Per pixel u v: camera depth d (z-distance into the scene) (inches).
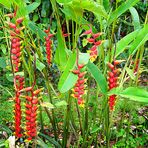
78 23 65.3
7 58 76.2
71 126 82.4
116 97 69.9
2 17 73.2
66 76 59.6
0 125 78.4
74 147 84.2
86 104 79.4
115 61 64.9
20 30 64.0
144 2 164.4
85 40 63.0
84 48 151.3
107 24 70.6
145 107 111.5
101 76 64.5
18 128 64.8
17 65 65.1
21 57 71.9
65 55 69.9
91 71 64.7
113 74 64.7
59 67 71.8
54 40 142.9
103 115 78.9
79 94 60.6
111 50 70.9
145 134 93.7
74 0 57.2
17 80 73.2
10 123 101.5
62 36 69.9
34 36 128.6
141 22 162.6
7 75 72.6
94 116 81.4
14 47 64.1
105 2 74.9
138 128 97.3
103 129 84.1
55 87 135.8
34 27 77.1
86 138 79.4
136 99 59.2
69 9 65.8
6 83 138.6
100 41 62.6
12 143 72.0
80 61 60.2
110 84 65.0
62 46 69.9
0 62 75.5
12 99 62.9
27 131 62.2
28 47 71.9
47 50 76.1
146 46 161.2
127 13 161.2
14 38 63.9
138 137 92.2
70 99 73.4
